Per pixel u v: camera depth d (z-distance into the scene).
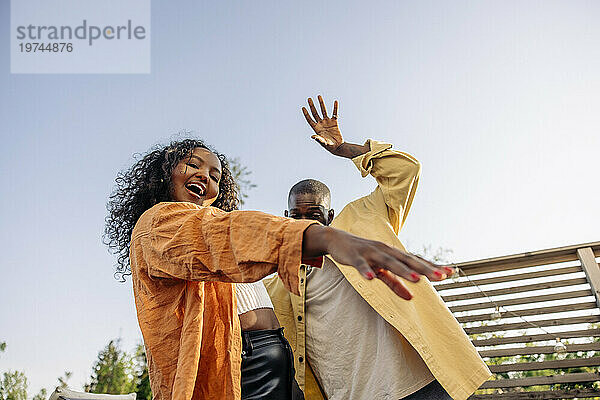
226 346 1.26
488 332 5.00
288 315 2.31
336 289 2.24
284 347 1.61
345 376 2.11
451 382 1.89
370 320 2.14
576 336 4.72
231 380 1.24
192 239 1.08
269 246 0.97
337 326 2.18
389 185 2.38
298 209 2.48
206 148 1.71
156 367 1.23
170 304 1.23
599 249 5.09
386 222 2.33
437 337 2.01
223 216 1.08
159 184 1.66
